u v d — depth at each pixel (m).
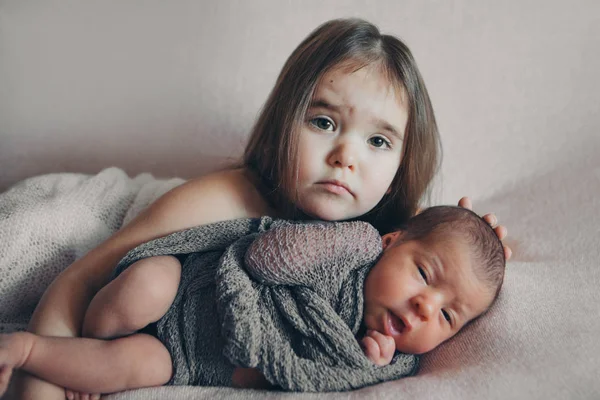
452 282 0.81
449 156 1.34
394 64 0.92
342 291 0.79
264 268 0.76
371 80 0.88
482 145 1.34
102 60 1.34
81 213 0.98
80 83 1.35
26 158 1.38
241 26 1.33
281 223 0.86
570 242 1.05
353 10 1.33
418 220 0.92
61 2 1.33
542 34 1.32
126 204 1.08
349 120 0.87
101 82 1.35
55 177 1.12
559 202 1.21
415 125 0.96
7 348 0.65
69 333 0.77
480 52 1.33
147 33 1.33
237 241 0.83
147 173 1.31
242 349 0.68
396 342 0.79
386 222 1.06
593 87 1.31
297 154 0.88
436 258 0.82
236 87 1.35
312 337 0.74
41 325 0.76
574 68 1.32
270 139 0.98
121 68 1.35
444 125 1.34
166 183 1.13
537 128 1.33
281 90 0.97
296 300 0.77
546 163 1.31
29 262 0.90
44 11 1.33
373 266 0.83
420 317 0.79
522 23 1.32
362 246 0.81
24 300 0.92
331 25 0.97
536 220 1.17
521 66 1.33
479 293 0.83
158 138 1.37
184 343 0.76
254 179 0.99
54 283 0.82
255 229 0.86
